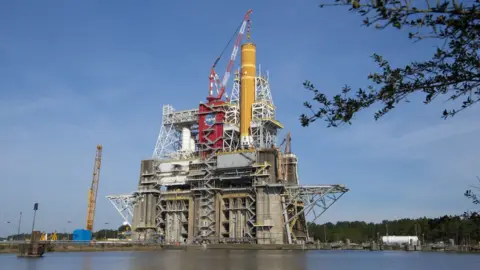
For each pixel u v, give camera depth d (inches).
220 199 7047.2
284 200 6638.8
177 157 7716.5
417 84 575.5
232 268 3361.2
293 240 6771.7
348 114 608.1
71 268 3309.5
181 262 3941.9
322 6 494.0
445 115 581.0
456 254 6461.6
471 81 553.3
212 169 6998.0
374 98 597.6
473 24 494.3
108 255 5118.1
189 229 7126.0
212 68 7755.9
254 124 7194.9
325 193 6471.5
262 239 6486.2
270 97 7608.3
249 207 6756.9
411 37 506.0
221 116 7362.2
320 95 625.9
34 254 4704.7
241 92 7406.5
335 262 4261.8
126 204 7810.0
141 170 7746.1
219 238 6825.8
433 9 480.7
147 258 4510.3
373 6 484.1
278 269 3312.0
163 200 7549.2
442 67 562.9
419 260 4822.8
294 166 7544.3
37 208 5157.5
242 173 6801.2
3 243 5467.5
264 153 6702.8
